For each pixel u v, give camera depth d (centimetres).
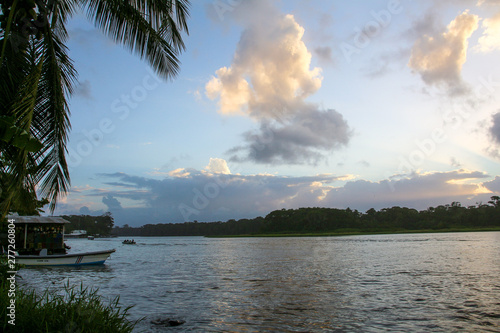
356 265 2883
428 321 1097
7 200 717
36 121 836
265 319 1128
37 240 2747
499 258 3231
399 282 1902
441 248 5012
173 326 1040
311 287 1770
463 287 1698
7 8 707
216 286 1831
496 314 1169
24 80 720
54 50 880
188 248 7350
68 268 2630
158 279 2125
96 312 659
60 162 863
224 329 1015
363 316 1165
